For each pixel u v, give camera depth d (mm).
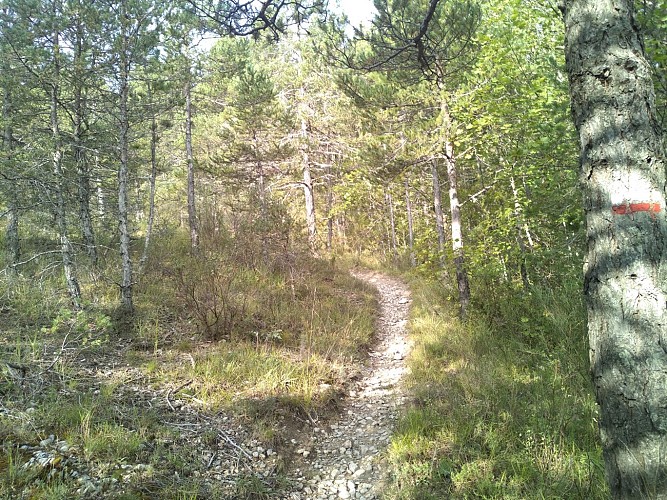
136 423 4816
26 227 11742
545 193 8086
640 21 5309
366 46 9461
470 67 9062
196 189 20250
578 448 4168
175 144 20984
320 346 8102
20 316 7168
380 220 24281
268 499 4238
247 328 8453
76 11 8164
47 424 4363
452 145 9492
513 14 7246
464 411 5219
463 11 8453
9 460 3684
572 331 6176
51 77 8500
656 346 2059
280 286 11461
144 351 7062
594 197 2268
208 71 13453
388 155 9883
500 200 10133
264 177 19109
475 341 7746
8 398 4715
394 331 10539
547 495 3629
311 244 14977
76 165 9648
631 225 2133
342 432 5773
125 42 8383
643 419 2057
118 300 8773
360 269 21203
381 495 4363
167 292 9680
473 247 10109
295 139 19562
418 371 7125
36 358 5824
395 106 9805
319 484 4633
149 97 9984
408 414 5441
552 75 7512
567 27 2414
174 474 4164
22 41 8664
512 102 7832
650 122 2197
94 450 4102
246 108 16828
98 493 3609
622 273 2135
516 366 6453
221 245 14125
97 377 5812
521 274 9484
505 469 4137
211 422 5301
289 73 19719
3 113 10023
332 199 23391
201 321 8125
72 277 8039
